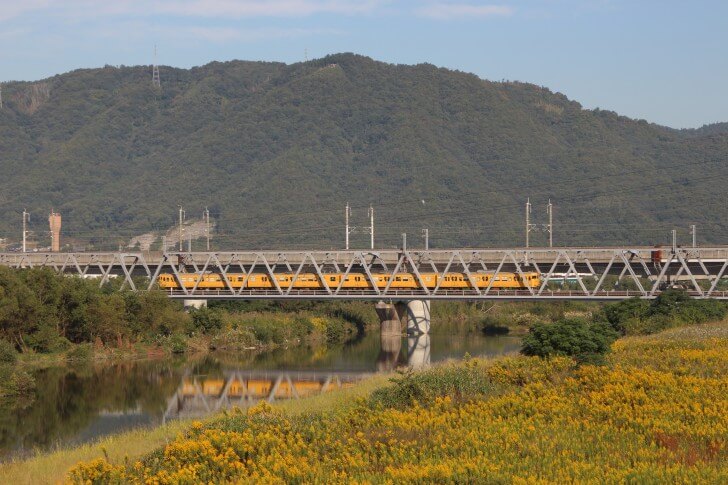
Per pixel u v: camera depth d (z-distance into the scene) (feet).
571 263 520.42
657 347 317.63
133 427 285.64
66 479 185.06
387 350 536.42
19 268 515.50
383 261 565.12
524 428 191.31
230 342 543.80
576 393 227.81
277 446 188.14
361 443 187.01
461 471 164.45
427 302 632.79
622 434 189.06
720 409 204.33
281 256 563.07
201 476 176.55
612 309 488.44
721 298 499.51
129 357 483.10
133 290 532.73
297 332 588.91
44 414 325.21
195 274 571.69
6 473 207.72
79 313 483.10
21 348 463.01
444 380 237.66
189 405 339.36
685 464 167.84
